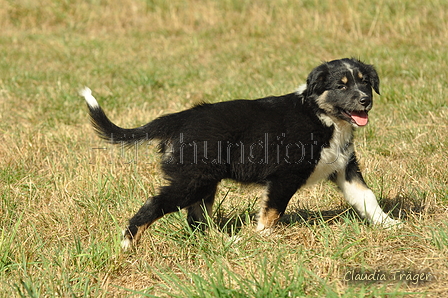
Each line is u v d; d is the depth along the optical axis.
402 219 5.74
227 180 6.00
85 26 17.36
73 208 6.07
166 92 11.23
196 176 5.33
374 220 5.59
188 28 16.72
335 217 5.62
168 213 5.39
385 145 7.80
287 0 16.36
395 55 12.21
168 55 14.26
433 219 5.48
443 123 8.23
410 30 13.96
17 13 17.75
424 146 7.55
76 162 7.40
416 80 10.50
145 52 14.63
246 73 12.26
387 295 4.04
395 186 6.47
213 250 5.03
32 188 6.68
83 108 10.06
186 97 10.70
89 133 8.72
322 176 5.70
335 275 4.46
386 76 11.07
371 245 4.94
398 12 14.59
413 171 6.80
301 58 12.93
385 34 14.19
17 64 13.52
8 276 4.80
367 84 5.80
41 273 4.78
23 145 8.00
